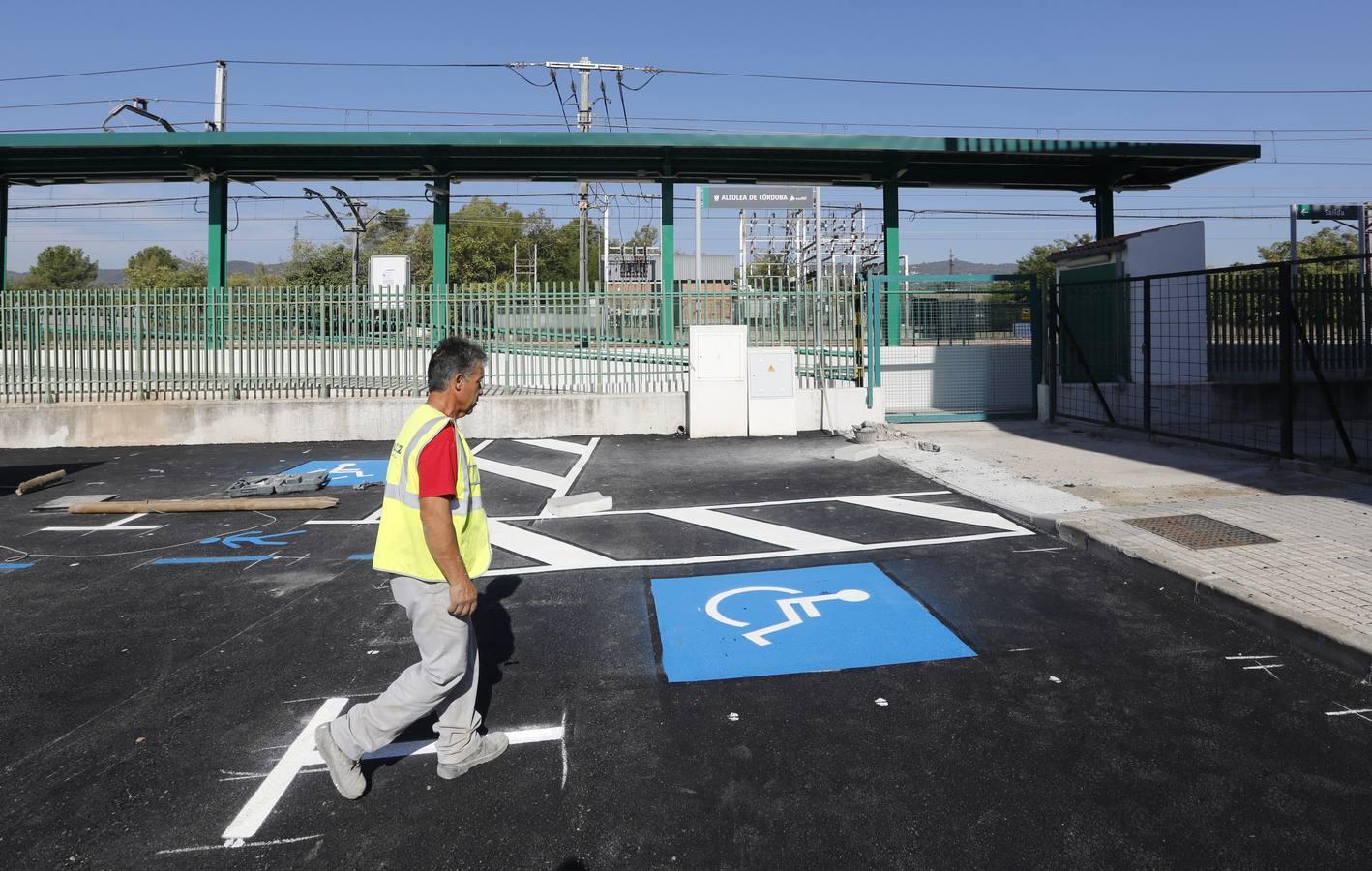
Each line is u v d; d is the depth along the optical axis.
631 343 14.02
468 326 14.02
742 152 18.06
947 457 10.69
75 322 13.66
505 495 9.63
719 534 7.52
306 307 13.76
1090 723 3.88
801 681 4.41
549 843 3.07
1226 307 13.05
